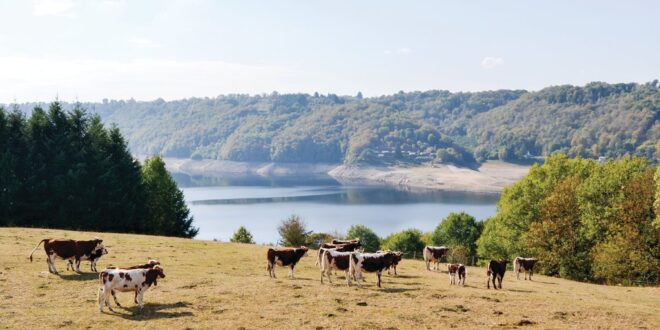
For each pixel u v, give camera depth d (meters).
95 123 64.31
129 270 21.28
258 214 195.88
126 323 19.50
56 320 19.47
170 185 70.00
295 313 21.30
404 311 22.27
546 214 54.66
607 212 51.03
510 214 61.94
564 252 52.41
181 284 25.59
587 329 21.16
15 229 42.62
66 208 57.09
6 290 23.16
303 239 59.94
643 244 47.00
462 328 20.42
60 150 59.50
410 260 44.88
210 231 156.88
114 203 59.56
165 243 40.47
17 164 56.84
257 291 24.53
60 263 29.36
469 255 87.12
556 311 23.67
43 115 61.12
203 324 19.56
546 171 65.12
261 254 37.50
